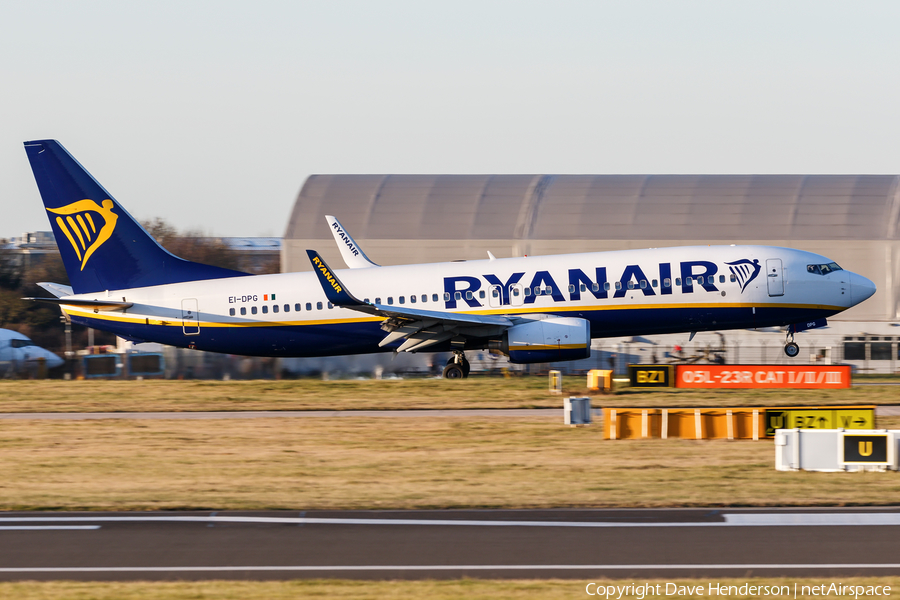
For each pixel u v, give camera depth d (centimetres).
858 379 19462
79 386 18125
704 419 12169
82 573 6309
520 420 13850
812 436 10019
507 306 17825
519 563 6469
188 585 5884
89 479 9950
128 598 5578
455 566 6406
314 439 12462
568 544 6962
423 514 8044
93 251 18638
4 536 7338
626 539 7100
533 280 17875
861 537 7125
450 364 18888
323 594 5634
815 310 18050
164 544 7056
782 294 17850
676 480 9544
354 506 8406
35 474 10281
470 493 8956
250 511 8231
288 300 18400
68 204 18525
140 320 18625
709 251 18075
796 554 6656
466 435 12600
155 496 8944
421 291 18088
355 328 18350
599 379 16538
